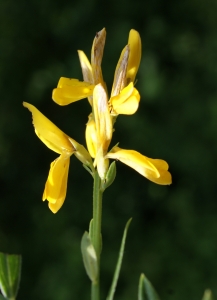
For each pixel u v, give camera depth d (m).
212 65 0.48
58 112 0.48
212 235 0.47
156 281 0.46
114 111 0.16
